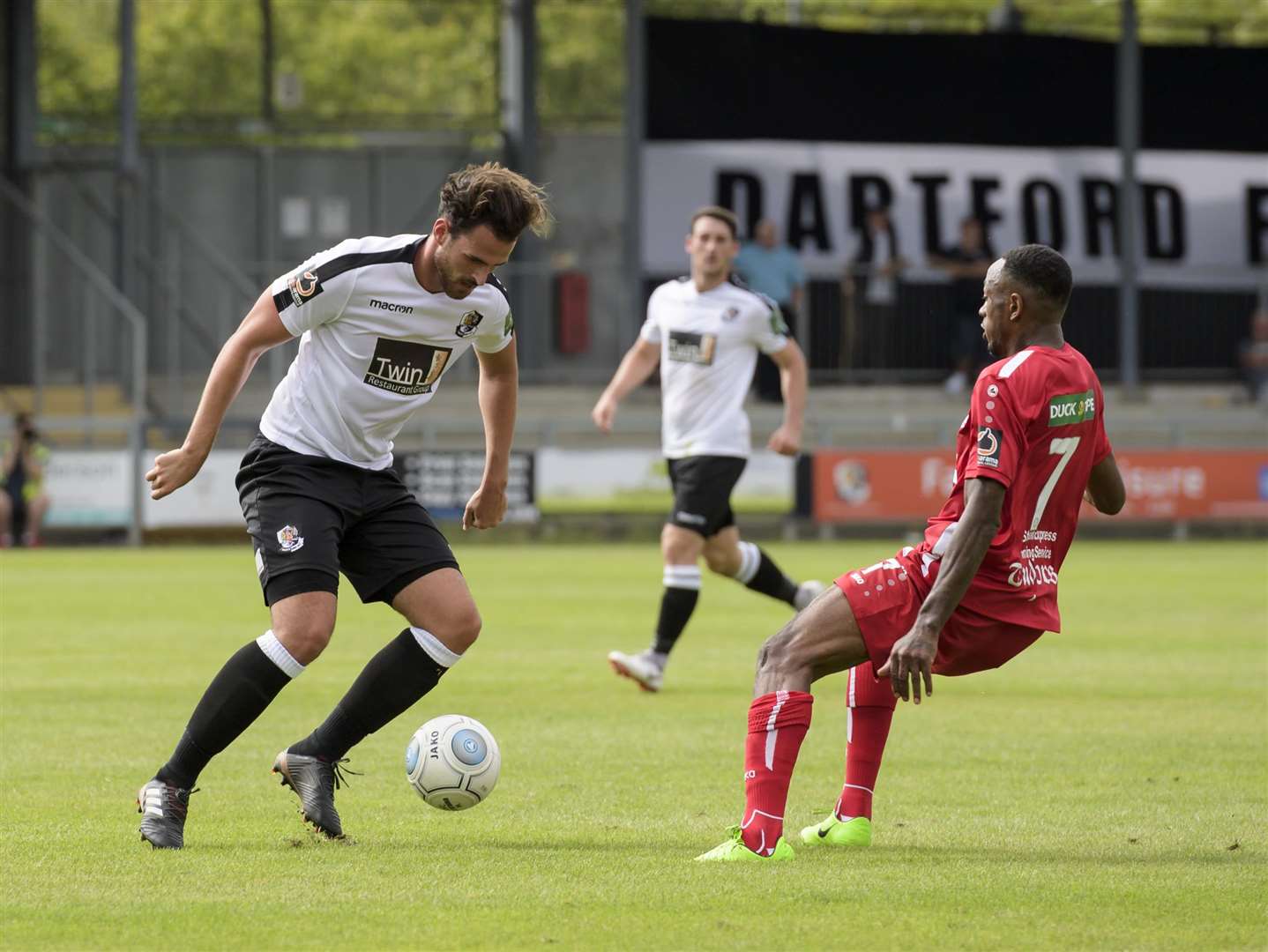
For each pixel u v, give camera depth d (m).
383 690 19.55
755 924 15.77
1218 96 108.88
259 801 22.45
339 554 20.08
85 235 102.81
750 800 18.73
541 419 94.88
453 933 15.43
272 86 105.00
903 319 102.56
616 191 104.56
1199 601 55.88
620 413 100.00
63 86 104.19
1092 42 107.00
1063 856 19.12
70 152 103.94
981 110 106.19
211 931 15.45
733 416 35.59
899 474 88.12
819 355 101.81
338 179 105.06
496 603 54.28
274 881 17.47
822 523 87.50
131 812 21.45
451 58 105.75
